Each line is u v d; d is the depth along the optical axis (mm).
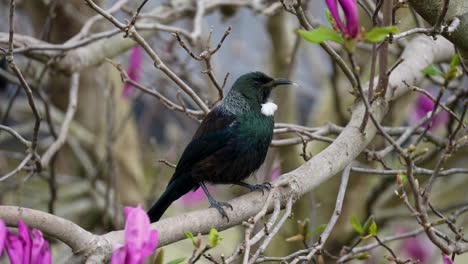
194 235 6465
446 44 9469
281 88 11984
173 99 16266
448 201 14047
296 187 6973
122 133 14875
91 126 14859
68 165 15391
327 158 7312
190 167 8625
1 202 12609
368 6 9055
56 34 13586
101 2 13633
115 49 10836
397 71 8742
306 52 15633
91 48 10586
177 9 11789
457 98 9461
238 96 8602
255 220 5961
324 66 16125
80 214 13969
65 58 10086
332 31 5027
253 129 8445
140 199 14875
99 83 13641
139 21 12172
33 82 10750
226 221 6699
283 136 12969
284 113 13031
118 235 5898
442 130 12039
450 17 6812
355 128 7656
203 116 8922
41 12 13461
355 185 12859
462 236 7090
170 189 8750
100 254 5746
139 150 15414
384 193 13328
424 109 10719
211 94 12945
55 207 13875
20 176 14703
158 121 18422
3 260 11891
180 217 6398
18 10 15062
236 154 8453
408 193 12336
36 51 9680
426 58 9078
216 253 14961
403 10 11102
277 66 13281
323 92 14094
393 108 12562
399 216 12484
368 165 12648
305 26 6941
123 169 14844
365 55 12664
